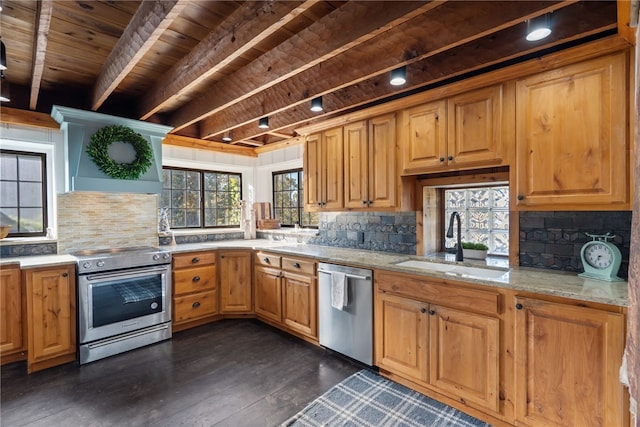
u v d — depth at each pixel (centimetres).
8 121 285
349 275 261
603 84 171
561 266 210
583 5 162
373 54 208
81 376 248
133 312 298
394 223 302
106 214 339
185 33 205
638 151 70
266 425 192
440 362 212
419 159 250
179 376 248
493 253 268
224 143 441
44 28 165
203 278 357
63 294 267
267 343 308
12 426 191
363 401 216
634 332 69
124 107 334
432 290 214
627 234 188
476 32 164
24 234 312
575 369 162
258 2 166
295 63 203
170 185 409
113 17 191
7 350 259
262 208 464
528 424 177
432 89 236
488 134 213
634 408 71
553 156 188
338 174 312
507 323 184
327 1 176
